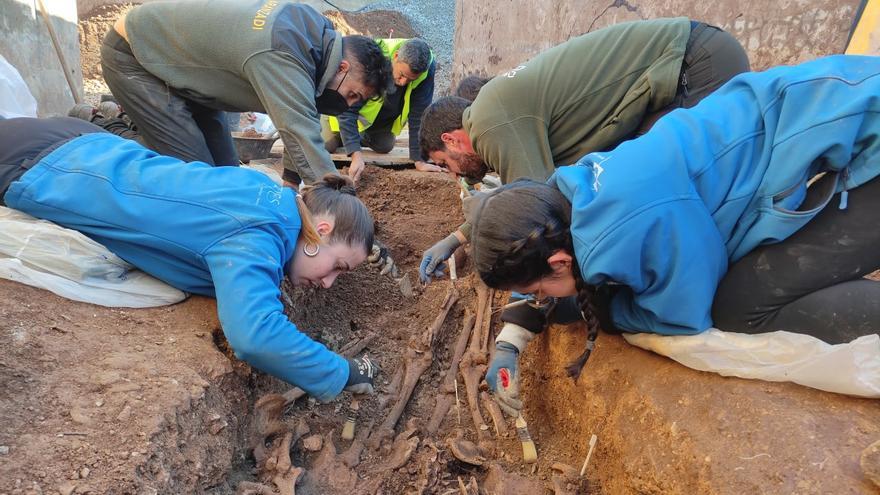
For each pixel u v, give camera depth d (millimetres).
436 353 3002
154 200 2154
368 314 3395
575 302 2264
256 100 3174
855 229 1595
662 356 2033
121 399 1738
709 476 1588
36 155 2301
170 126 3289
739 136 1697
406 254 4082
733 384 1780
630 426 1944
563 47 2590
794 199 1620
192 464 1743
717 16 4176
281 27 2896
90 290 2178
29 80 5699
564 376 2414
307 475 2113
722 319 1824
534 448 2289
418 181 4723
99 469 1514
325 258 2303
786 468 1503
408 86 5188
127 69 3197
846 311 1620
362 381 2285
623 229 1576
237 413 2098
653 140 1709
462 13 8977
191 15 3002
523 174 2434
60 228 2213
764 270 1702
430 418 2580
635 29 2541
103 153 2324
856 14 3271
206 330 2240
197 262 2172
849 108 1542
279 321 1979
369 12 14156
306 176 3045
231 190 2172
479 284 3342
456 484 2170
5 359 1729
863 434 1541
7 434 1535
